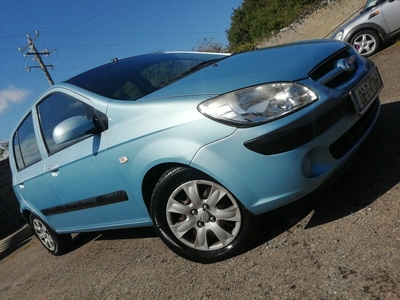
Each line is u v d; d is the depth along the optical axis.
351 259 2.02
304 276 2.05
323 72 2.38
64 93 3.24
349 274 1.92
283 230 2.54
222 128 2.17
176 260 2.85
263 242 2.51
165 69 3.21
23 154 4.07
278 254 2.32
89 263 3.63
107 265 3.36
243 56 2.82
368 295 1.76
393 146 2.94
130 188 2.69
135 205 2.78
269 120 2.10
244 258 2.43
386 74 5.44
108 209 3.01
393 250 1.96
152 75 3.10
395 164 2.69
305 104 2.14
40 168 3.58
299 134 2.10
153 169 2.49
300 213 2.64
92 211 3.19
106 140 2.68
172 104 2.36
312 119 2.13
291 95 2.14
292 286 2.02
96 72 3.36
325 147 2.21
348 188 2.66
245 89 2.21
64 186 3.28
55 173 3.30
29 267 4.61
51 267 4.12
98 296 2.86
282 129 2.09
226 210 2.36
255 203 2.22
